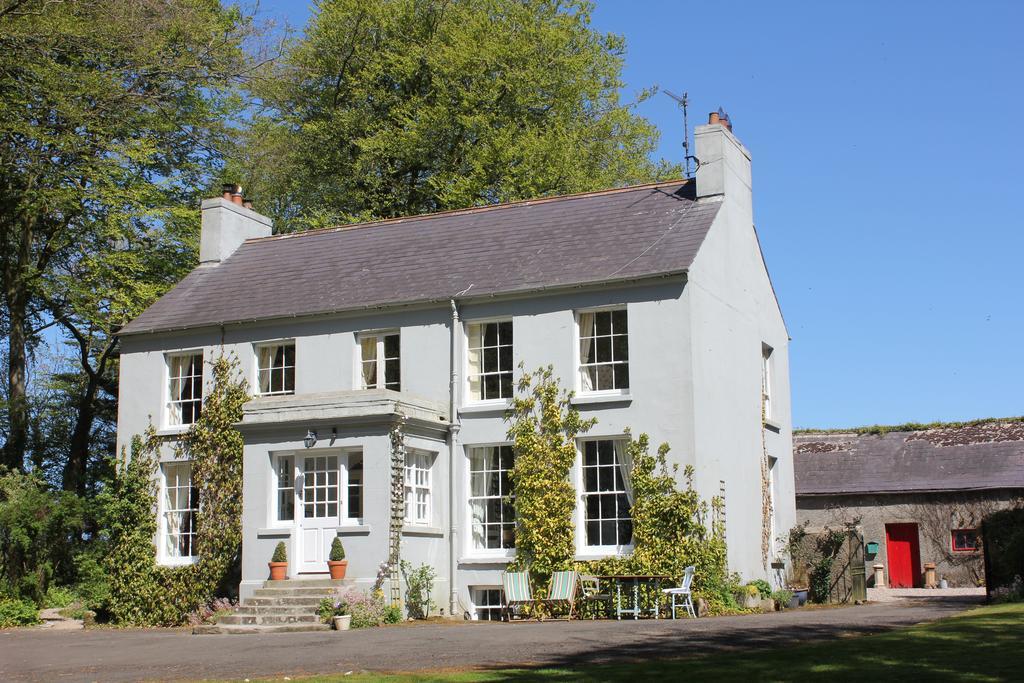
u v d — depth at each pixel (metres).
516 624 20.97
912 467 38.09
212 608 25.72
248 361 27.16
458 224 28.61
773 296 29.00
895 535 37.16
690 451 22.25
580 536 23.19
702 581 21.92
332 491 23.45
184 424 27.91
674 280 22.92
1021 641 13.16
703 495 22.44
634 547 22.48
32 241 35.25
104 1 33.22
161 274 35.53
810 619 18.33
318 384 26.28
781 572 26.66
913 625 16.36
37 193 32.06
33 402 39.00
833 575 25.89
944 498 36.41
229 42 37.50
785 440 28.77
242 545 23.88
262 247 31.16
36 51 32.53
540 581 23.05
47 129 33.09
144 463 27.77
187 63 35.94
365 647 16.64
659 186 27.06
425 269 26.61
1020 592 20.06
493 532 24.27
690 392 22.44
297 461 23.80
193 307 28.70
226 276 29.98
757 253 27.80
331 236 30.45
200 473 26.86
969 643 13.20
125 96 34.19
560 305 24.02
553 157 38.41
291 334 26.86
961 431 39.19
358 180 41.31
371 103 42.31
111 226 32.88
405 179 41.88
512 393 24.38
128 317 32.91
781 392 29.00
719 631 16.64
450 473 24.52
